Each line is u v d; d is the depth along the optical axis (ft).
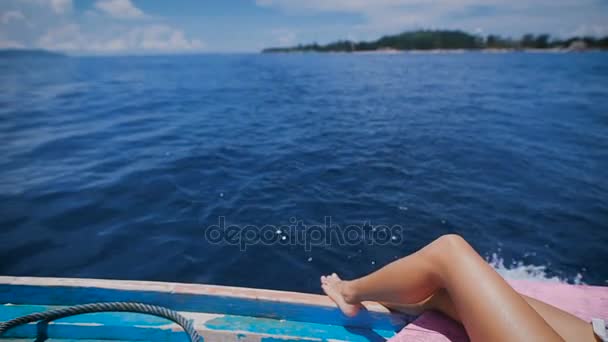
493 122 34.94
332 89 60.29
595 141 28.04
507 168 21.86
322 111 40.98
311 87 63.21
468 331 4.60
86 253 12.87
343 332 6.36
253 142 27.66
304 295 6.64
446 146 26.50
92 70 106.83
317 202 16.98
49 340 6.26
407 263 5.49
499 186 19.13
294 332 6.35
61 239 13.66
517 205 16.96
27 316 5.87
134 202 16.65
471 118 36.78
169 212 15.75
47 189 17.94
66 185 18.47
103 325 6.25
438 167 22.00
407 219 15.52
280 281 11.67
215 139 28.45
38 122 34.01
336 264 12.48
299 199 17.26
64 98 49.60
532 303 5.21
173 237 13.84
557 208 16.69
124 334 6.29
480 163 22.76
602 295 6.50
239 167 21.66
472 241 14.11
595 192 18.43
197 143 27.09
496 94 54.24
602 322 4.60
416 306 6.15
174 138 28.58
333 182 19.48
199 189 18.20
